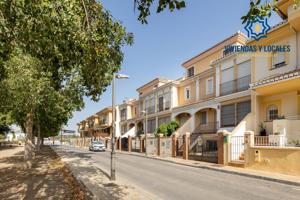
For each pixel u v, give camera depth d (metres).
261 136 17.73
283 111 18.58
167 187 11.48
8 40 6.01
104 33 6.40
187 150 24.09
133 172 16.22
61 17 5.18
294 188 11.21
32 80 13.27
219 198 9.46
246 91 21.70
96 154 33.03
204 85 30.11
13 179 13.36
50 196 9.57
